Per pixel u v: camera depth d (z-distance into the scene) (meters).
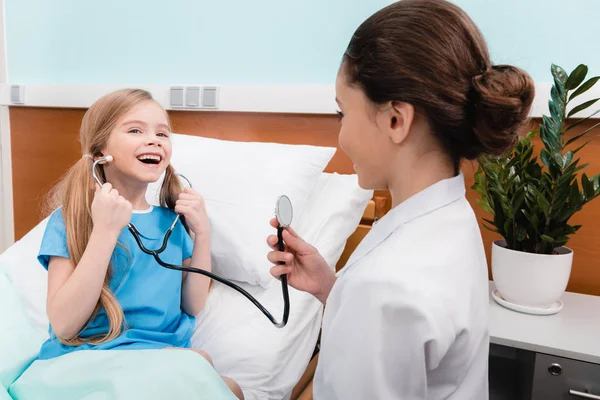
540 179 1.05
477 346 0.52
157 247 0.98
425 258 0.48
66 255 0.90
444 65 0.47
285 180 1.24
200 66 1.71
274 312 1.06
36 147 1.97
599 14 1.19
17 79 2.05
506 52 1.29
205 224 1.02
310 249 0.77
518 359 1.09
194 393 0.70
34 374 0.75
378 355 0.45
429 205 0.53
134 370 0.71
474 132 0.50
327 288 0.78
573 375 0.89
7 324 0.94
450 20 0.48
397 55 0.48
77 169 0.96
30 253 1.22
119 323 0.87
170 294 0.97
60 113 1.90
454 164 0.56
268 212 1.18
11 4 1.98
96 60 1.89
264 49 1.60
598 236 1.24
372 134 0.54
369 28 0.51
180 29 1.72
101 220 0.84
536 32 1.26
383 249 0.52
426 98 0.48
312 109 1.48
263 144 1.38
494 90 0.46
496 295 1.15
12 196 2.05
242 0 1.60
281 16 1.56
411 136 0.53
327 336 0.51
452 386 0.52
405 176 0.55
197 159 1.31
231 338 0.99
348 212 1.31
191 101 1.65
